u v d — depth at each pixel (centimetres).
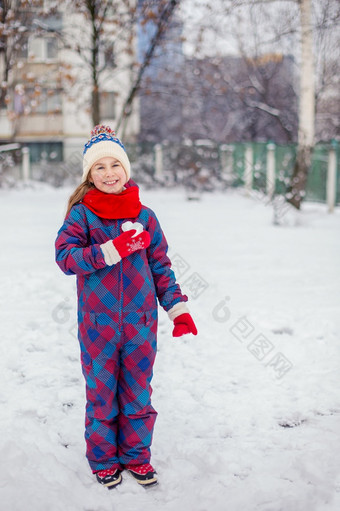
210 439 303
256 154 1692
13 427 306
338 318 506
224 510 243
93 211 254
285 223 1104
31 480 255
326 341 450
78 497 251
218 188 1834
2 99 1938
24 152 2180
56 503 242
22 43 1791
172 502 251
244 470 274
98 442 265
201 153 1864
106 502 249
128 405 265
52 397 348
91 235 254
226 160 1847
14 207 1402
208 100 2377
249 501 248
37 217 1203
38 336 450
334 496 249
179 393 358
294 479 265
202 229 1037
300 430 312
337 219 1238
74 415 328
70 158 2209
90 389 263
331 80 2166
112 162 257
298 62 2075
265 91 2205
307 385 370
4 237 930
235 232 1005
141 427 266
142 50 1734
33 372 385
